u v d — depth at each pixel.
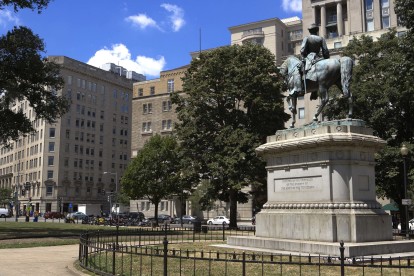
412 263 12.79
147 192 59.25
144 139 94.44
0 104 34.84
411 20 29.22
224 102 42.16
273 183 17.25
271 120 41.22
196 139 42.38
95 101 122.31
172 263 13.88
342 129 15.27
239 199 43.19
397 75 31.11
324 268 12.42
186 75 44.75
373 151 15.67
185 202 82.44
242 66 40.97
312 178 15.59
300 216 15.36
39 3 34.38
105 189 122.12
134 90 98.19
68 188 112.44
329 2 85.94
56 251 19.23
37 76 35.06
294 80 17.47
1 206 119.12
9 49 33.06
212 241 22.47
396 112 35.03
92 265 13.41
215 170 39.03
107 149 124.44
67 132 113.88
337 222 14.38
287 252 14.69
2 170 139.88
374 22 80.81
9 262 15.27
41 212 108.19
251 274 11.73
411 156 31.91
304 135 16.12
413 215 59.06
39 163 112.06
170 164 58.81
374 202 15.23
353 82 35.84
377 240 14.64
